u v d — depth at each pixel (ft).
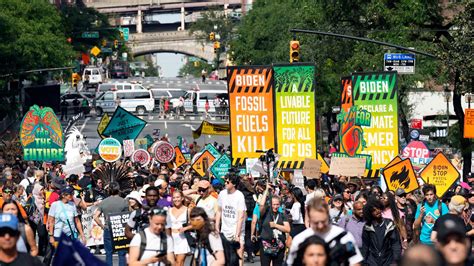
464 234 41.91
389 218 71.15
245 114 120.78
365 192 80.84
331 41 206.69
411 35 198.29
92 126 338.75
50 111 126.00
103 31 601.21
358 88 122.83
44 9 396.98
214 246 64.54
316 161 111.55
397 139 122.31
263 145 120.78
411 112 276.82
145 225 70.64
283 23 368.27
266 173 108.68
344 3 203.10
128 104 384.68
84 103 379.14
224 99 387.34
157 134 250.98
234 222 80.33
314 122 119.34
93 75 539.29
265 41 392.68
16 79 339.36
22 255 48.34
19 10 382.83
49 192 100.83
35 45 356.59
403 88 201.98
